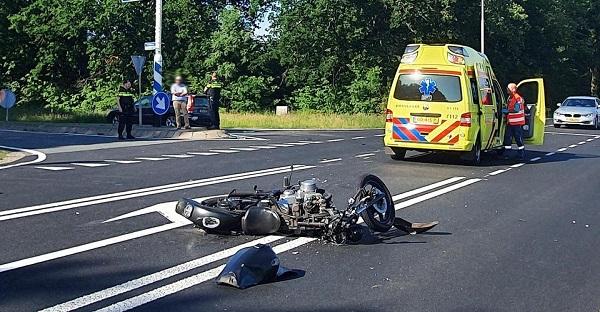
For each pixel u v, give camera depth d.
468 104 17.30
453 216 10.46
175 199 11.29
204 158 17.91
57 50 49.19
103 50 48.44
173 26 50.75
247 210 8.67
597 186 13.97
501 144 20.16
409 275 7.15
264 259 6.83
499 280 7.01
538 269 7.47
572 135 31.17
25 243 8.19
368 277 7.04
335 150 21.06
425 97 17.55
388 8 50.28
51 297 6.20
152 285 6.61
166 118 31.75
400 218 9.53
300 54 51.72
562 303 6.29
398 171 15.91
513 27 56.56
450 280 6.98
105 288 6.50
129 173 14.59
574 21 66.94
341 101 50.72
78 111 44.56
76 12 47.25
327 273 7.16
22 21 48.31
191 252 7.91
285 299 6.26
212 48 50.53
